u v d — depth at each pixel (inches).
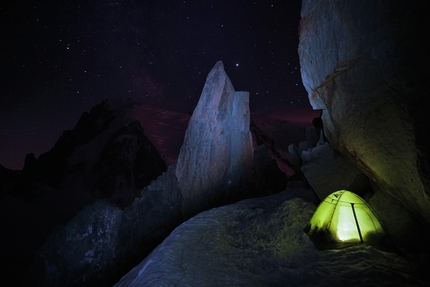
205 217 245.0
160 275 144.8
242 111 373.7
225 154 355.9
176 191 413.7
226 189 359.3
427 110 105.5
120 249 454.9
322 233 166.6
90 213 513.7
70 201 1180.5
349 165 207.5
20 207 1088.2
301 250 162.6
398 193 135.0
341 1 143.6
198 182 362.6
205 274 151.2
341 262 140.9
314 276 135.0
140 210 452.8
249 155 376.8
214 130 356.2
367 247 147.1
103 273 445.4
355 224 158.1
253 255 172.7
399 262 132.2
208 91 375.2
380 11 119.3
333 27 153.9
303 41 188.1
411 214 148.8
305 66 194.7
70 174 1341.0
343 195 169.6
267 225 205.8
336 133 187.9
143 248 425.4
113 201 1214.3
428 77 104.1
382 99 125.7
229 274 152.1
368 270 127.9
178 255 172.7
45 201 1140.5
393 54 115.9
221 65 379.2
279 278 141.9
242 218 238.8
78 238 491.8
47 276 475.5
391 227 154.8
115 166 1344.7
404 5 108.3
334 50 156.6
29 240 903.7
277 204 246.8
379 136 130.0
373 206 167.5
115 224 486.3
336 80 163.6
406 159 114.4
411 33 107.3
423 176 105.3
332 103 171.9
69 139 1503.4
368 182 199.6
